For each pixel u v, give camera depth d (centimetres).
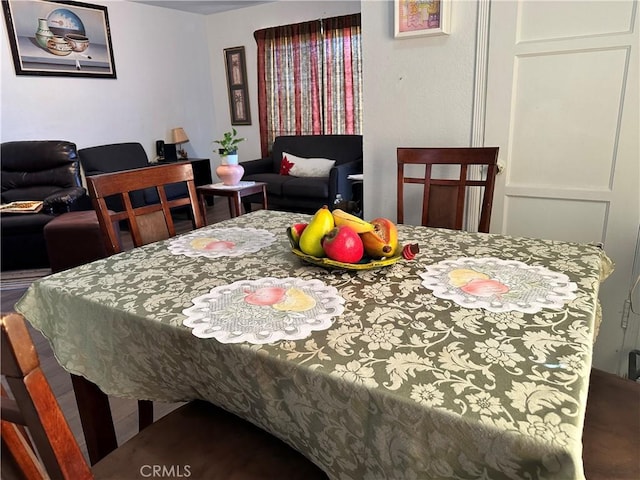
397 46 209
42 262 347
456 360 69
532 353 70
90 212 349
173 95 552
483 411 58
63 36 431
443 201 171
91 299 98
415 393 62
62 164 391
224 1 509
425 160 171
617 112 171
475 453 57
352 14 470
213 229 154
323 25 487
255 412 82
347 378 66
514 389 62
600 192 180
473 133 201
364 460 69
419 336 77
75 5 436
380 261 107
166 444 93
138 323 89
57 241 319
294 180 464
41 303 108
